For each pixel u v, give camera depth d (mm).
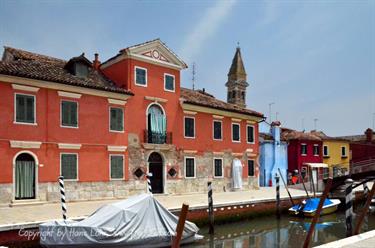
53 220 13758
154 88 25047
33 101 19656
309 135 44031
